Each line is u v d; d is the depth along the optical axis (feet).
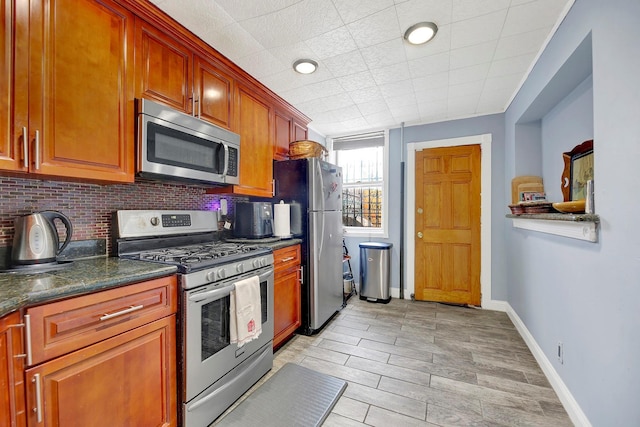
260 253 6.36
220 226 8.06
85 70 4.12
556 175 7.74
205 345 4.89
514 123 9.15
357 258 13.08
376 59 6.98
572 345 5.06
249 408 5.29
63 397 3.14
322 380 6.18
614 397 3.76
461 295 11.25
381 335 8.49
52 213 4.36
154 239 6.06
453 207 11.37
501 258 10.58
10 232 4.26
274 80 8.09
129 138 4.72
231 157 6.86
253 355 6.07
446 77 7.96
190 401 4.54
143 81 4.97
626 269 3.50
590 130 5.93
